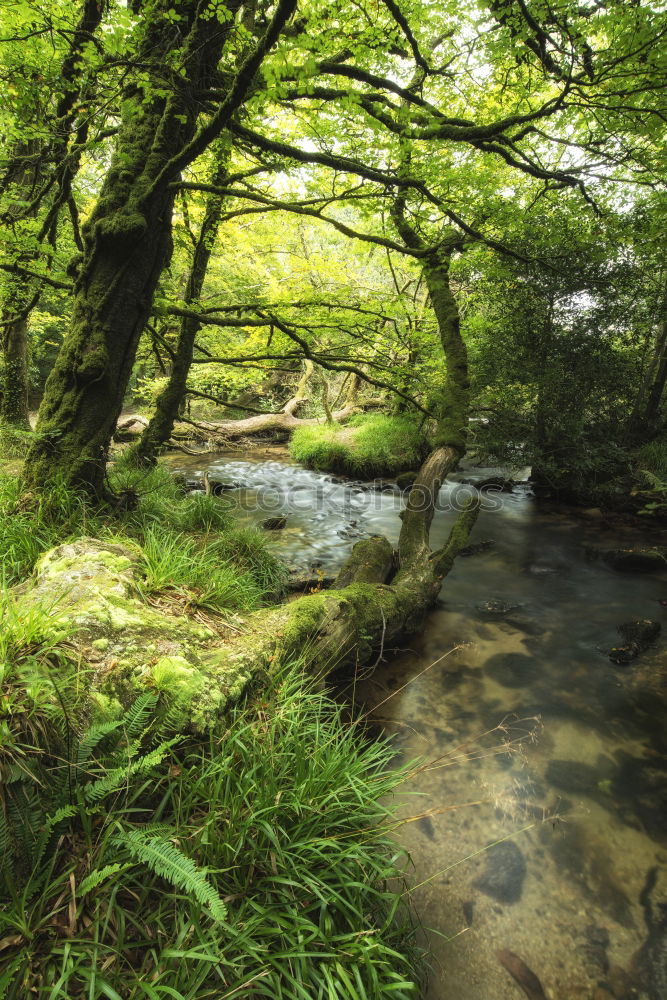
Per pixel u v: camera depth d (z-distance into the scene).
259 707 2.22
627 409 8.85
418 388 7.89
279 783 1.86
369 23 2.97
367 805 1.94
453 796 2.51
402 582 4.42
